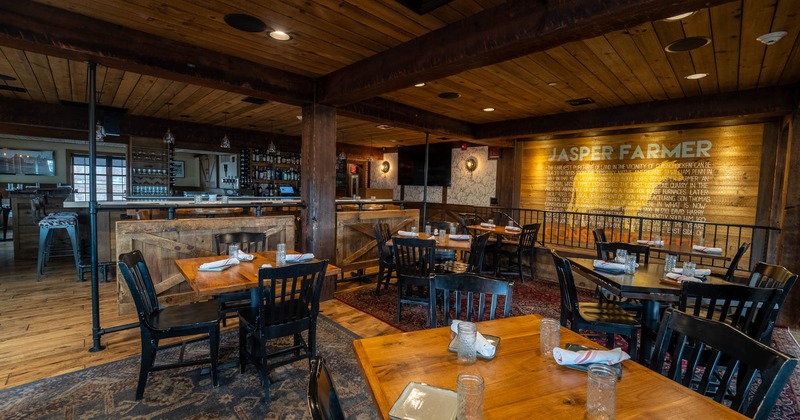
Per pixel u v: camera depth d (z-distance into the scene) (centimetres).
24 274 498
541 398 113
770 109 399
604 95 454
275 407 221
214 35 301
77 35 269
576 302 259
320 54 340
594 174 659
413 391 114
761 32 269
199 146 812
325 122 424
